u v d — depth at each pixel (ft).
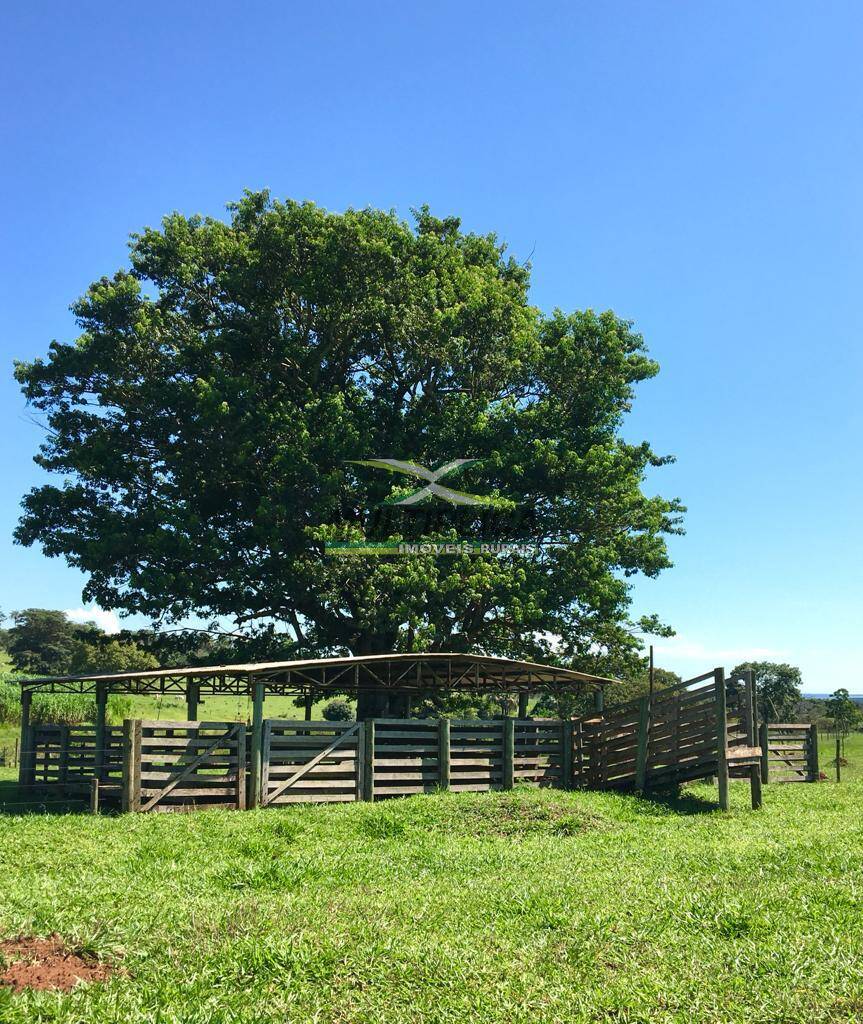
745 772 76.23
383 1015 22.81
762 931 28.94
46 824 57.26
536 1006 23.31
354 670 104.73
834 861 40.29
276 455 112.68
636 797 76.13
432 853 47.16
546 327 130.72
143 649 129.18
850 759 135.64
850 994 23.26
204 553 111.45
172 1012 22.16
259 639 123.65
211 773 68.54
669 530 134.41
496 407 123.44
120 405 123.75
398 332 120.88
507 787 82.53
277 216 125.18
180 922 29.25
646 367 127.13
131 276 124.77
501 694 119.75
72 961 25.36
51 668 320.50
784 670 211.61
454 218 143.95
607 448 122.42
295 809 66.39
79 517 123.44
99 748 78.07
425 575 106.83
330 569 111.55
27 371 123.13
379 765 76.43
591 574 115.03
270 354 127.13
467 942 28.27
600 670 127.85
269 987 24.35
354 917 30.81
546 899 34.04
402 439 122.93
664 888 35.47
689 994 23.81
